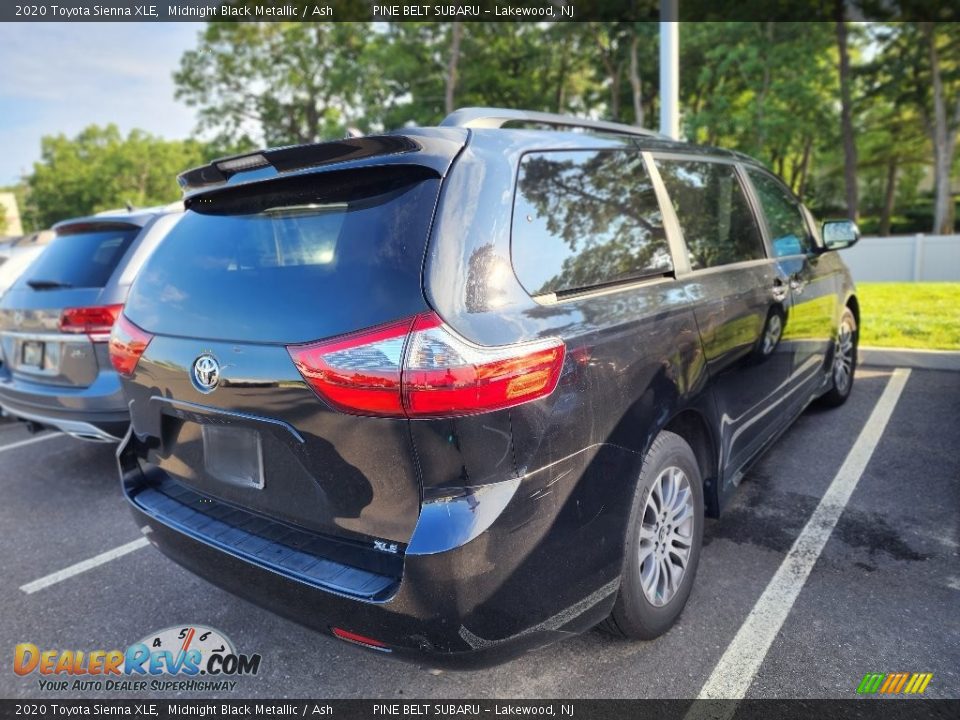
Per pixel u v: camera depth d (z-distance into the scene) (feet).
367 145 6.29
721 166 10.75
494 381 5.61
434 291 5.65
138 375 7.68
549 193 6.95
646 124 99.25
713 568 9.61
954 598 8.57
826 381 14.67
